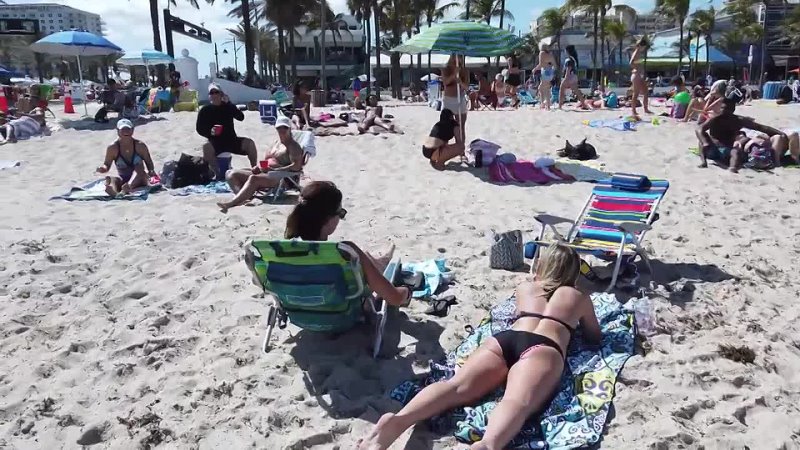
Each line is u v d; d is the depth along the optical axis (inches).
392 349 169.5
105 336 177.8
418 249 244.5
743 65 2236.7
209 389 151.7
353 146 491.2
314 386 153.3
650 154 435.5
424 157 443.2
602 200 237.0
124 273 220.8
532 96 933.8
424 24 2303.2
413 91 1466.5
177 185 354.0
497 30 410.6
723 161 401.4
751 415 139.3
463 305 193.9
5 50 2989.7
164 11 1197.1
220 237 256.7
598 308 180.4
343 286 154.4
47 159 461.4
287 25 1825.8
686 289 205.0
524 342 135.5
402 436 132.9
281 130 323.9
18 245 243.9
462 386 132.6
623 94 1202.0
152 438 134.6
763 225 280.7
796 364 160.2
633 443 128.3
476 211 302.5
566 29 2325.3
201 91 1026.7
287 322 184.9
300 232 162.7
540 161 374.0
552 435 129.3
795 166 392.8
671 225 279.3
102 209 305.0
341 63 2566.4
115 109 669.3
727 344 168.2
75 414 142.6
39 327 182.4
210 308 193.8
